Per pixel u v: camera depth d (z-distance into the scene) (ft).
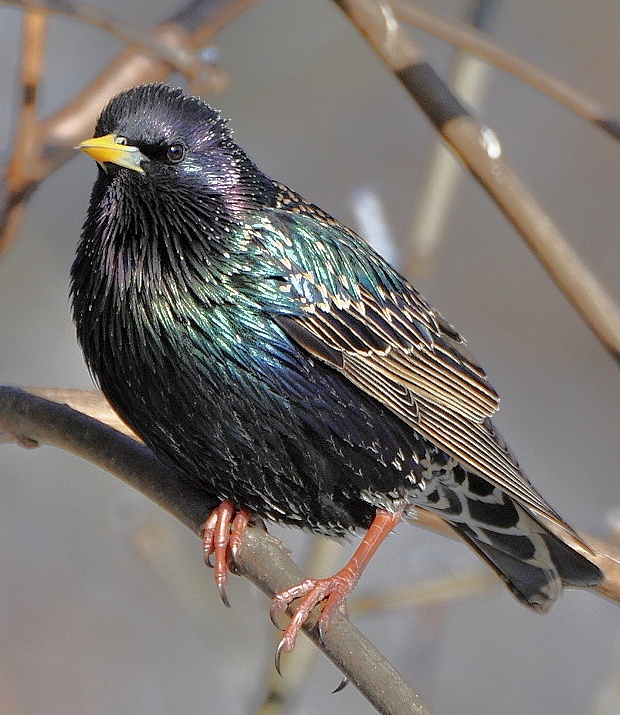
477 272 57.82
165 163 31.40
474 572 38.60
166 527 42.19
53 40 55.42
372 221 38.93
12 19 54.95
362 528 34.14
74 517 51.39
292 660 36.06
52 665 48.98
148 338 31.40
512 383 57.31
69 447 32.89
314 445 32.63
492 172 27.91
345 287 33.30
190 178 31.63
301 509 33.32
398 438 33.50
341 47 57.21
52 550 50.90
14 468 51.85
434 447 33.99
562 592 33.94
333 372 32.86
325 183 56.13
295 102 56.90
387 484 33.47
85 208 53.67
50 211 53.42
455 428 33.60
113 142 31.14
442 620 40.91
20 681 48.47
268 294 32.14
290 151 56.39
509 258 57.93
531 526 33.73
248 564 31.35
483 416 34.78
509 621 50.78
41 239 53.16
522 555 34.19
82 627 49.78
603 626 50.90
